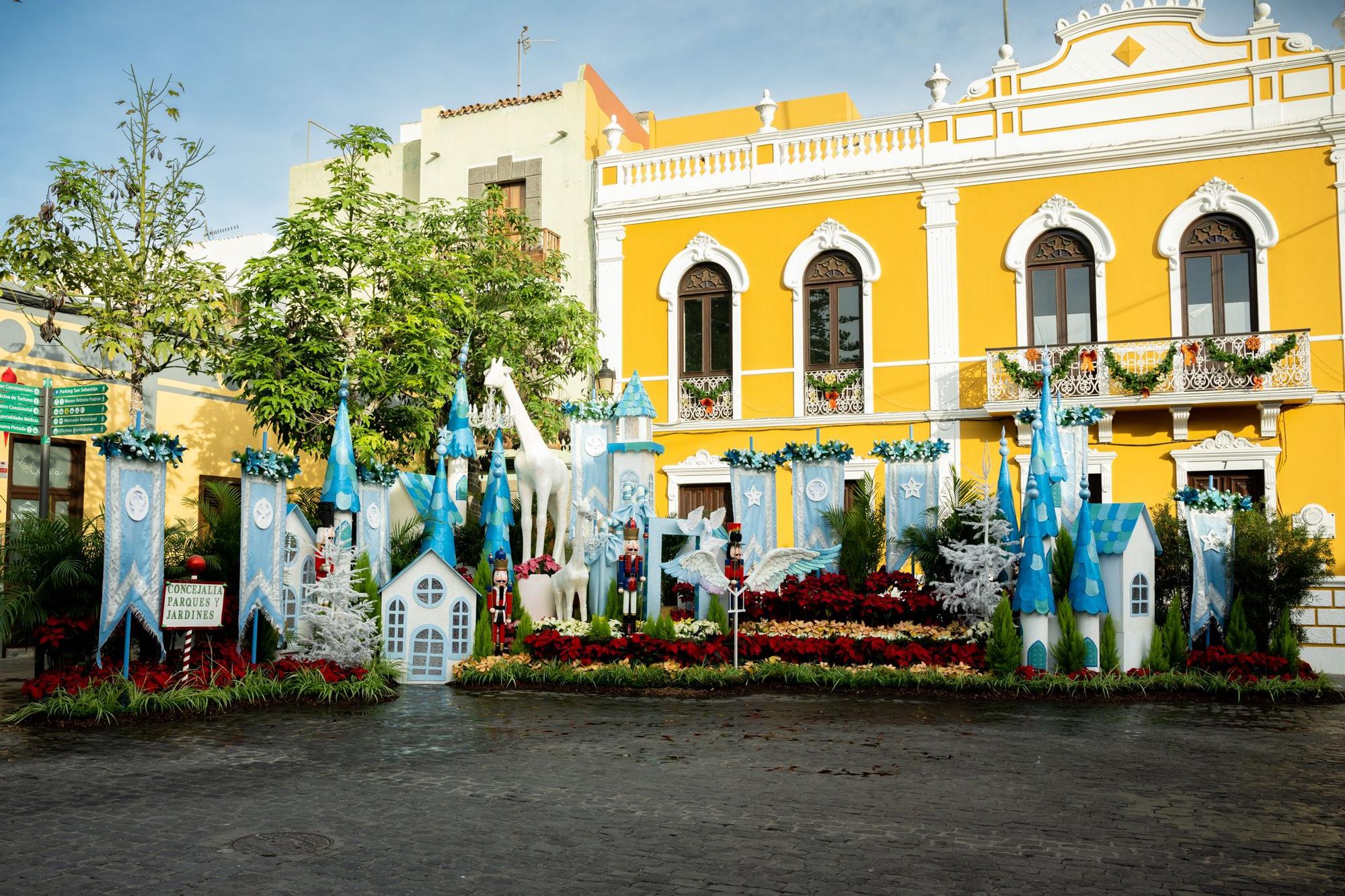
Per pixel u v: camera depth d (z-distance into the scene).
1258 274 19.94
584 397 22.27
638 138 28.86
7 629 11.38
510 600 15.42
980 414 21.22
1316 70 19.88
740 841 6.46
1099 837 6.59
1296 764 8.82
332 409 18.58
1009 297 21.42
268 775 8.20
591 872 5.86
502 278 21.73
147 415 20.80
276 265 18.48
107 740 9.61
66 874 5.77
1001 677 12.95
